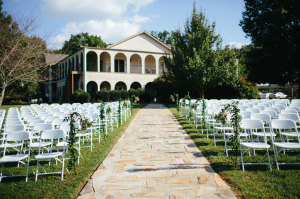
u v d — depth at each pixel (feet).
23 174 14.80
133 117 44.47
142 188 12.37
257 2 71.31
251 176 13.53
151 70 106.01
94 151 20.06
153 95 105.70
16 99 116.16
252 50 76.13
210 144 21.61
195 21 70.59
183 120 39.29
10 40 38.17
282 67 67.82
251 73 76.28
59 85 119.03
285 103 36.01
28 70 40.55
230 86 78.59
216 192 11.70
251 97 78.48
